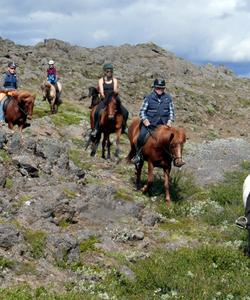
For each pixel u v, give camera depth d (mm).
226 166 20438
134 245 12242
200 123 42562
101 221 12906
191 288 10117
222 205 15945
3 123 20531
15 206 11953
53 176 14320
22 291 8961
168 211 14672
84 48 62844
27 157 13891
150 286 10320
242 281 10602
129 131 16797
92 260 10992
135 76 53156
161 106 15227
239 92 58906
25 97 20234
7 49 52250
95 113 19734
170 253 11859
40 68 48031
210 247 12023
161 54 66938
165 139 14398
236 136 39625
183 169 19438
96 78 50375
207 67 67938
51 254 10617
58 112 32188
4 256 10039
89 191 13750
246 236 12930
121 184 16453
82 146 23062
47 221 11766
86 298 9156
